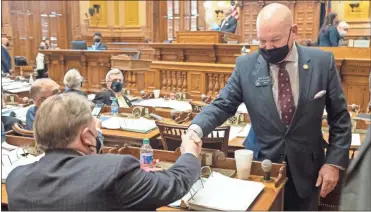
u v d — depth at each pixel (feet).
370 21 33.04
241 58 6.81
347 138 6.32
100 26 44.04
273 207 5.77
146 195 4.23
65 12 42.60
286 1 35.70
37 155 7.65
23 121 11.86
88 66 24.90
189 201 5.47
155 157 7.27
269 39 6.05
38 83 10.41
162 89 19.62
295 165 6.41
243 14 37.19
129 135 9.91
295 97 6.29
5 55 24.91
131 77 20.30
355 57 16.96
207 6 38.65
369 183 3.03
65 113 4.35
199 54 21.97
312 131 6.35
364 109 15.96
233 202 5.46
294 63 6.29
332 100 6.31
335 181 6.24
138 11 43.98
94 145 4.61
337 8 34.30
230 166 6.84
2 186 6.12
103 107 12.69
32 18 40.16
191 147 5.47
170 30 43.52
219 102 6.73
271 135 6.48
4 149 7.92
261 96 6.40
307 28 35.35
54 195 4.03
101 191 4.02
